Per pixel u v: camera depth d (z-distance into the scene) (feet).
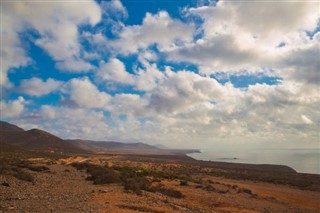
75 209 55.01
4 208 51.47
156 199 78.89
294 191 134.92
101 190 86.94
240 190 119.55
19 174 100.63
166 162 409.08
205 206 78.02
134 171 166.20
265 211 79.05
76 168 185.16
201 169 286.05
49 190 81.10
